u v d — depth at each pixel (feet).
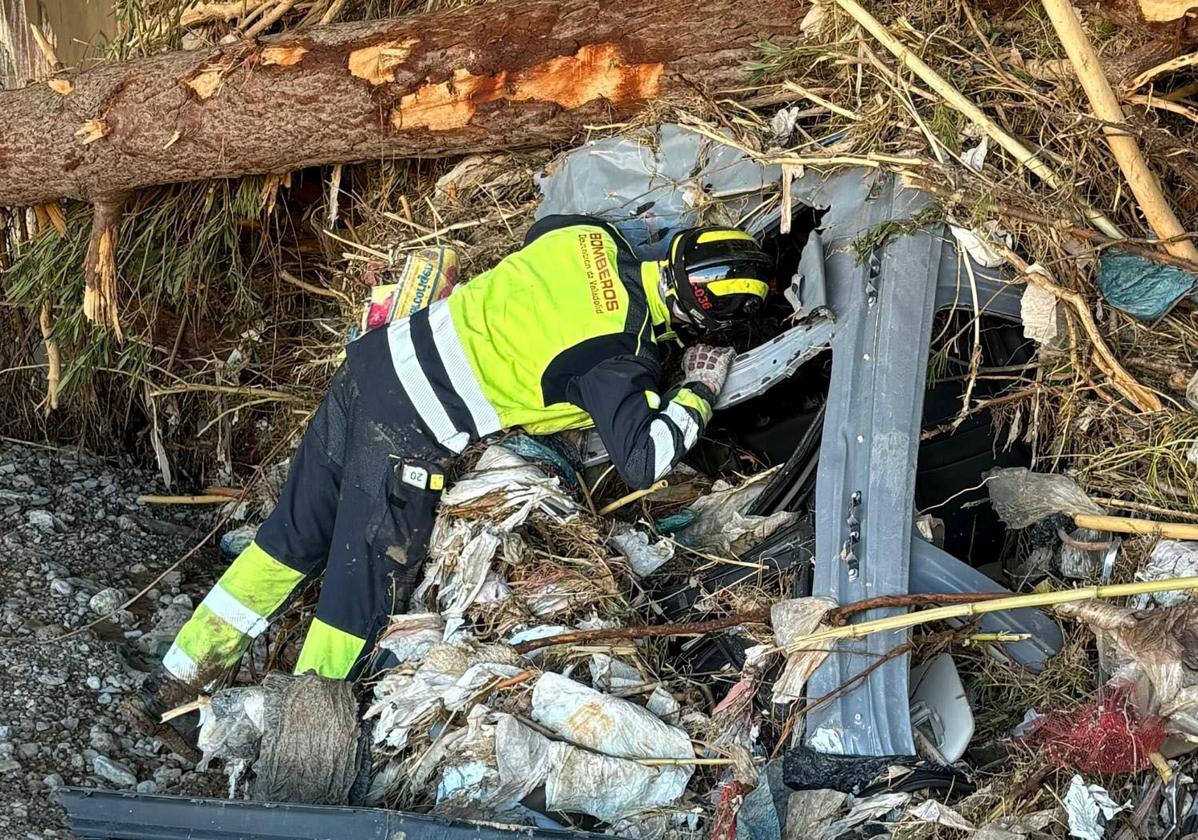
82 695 9.66
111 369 13.04
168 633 10.98
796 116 9.77
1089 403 8.96
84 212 12.72
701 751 8.21
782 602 8.38
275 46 11.12
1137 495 8.75
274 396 12.74
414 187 12.22
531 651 8.81
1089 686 8.42
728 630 9.08
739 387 9.27
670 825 7.90
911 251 8.86
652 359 9.18
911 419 8.45
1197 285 8.55
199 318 13.28
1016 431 9.11
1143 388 8.71
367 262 12.16
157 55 11.85
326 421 9.85
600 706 8.16
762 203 9.83
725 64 10.00
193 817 7.48
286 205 12.66
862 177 9.30
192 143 11.34
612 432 8.94
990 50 8.98
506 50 10.43
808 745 8.11
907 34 9.27
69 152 11.68
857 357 8.75
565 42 10.30
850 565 8.34
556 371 9.18
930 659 8.55
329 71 10.87
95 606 11.03
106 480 13.37
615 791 7.86
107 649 10.32
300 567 10.00
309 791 8.22
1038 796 7.89
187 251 12.41
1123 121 8.18
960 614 7.79
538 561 9.40
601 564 9.36
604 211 10.48
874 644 8.14
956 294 8.88
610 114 10.46
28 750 8.82
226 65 11.16
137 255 12.60
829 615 8.20
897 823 7.88
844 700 8.07
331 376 12.62
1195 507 8.49
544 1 10.52
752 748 8.34
